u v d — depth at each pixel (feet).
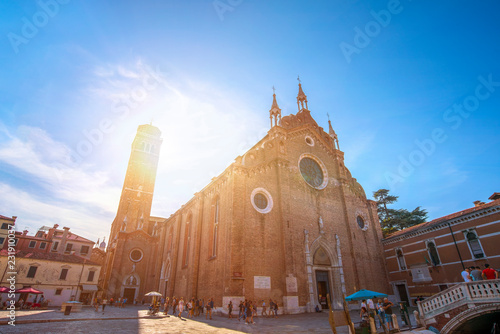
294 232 108.78
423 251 116.57
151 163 253.65
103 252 216.33
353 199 144.46
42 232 189.16
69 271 147.95
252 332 58.29
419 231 119.14
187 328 64.23
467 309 56.08
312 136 146.20
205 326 67.72
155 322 75.92
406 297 123.44
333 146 154.81
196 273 119.85
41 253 147.02
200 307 100.58
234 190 102.12
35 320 68.08
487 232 93.56
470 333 59.82
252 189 107.86
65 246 185.06
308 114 156.66
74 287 146.92
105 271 188.55
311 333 56.85
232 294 87.04
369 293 67.15
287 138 131.13
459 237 102.47
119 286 172.76
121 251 180.96
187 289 124.88
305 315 88.58
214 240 113.91
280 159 119.03
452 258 103.91
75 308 102.12
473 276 59.88
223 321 77.30
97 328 61.62
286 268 98.27
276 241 104.06
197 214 134.51
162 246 182.80
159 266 175.52
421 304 64.49
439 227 110.52
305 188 125.08
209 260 110.63
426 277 113.29
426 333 57.47
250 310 74.84
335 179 143.64
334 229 125.80
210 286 105.19
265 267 97.14
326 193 133.69
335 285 112.27
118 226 216.74
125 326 66.54
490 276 56.08
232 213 98.12
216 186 121.08
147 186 242.58
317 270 111.65
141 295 178.19
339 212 134.21
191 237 139.03
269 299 92.73
